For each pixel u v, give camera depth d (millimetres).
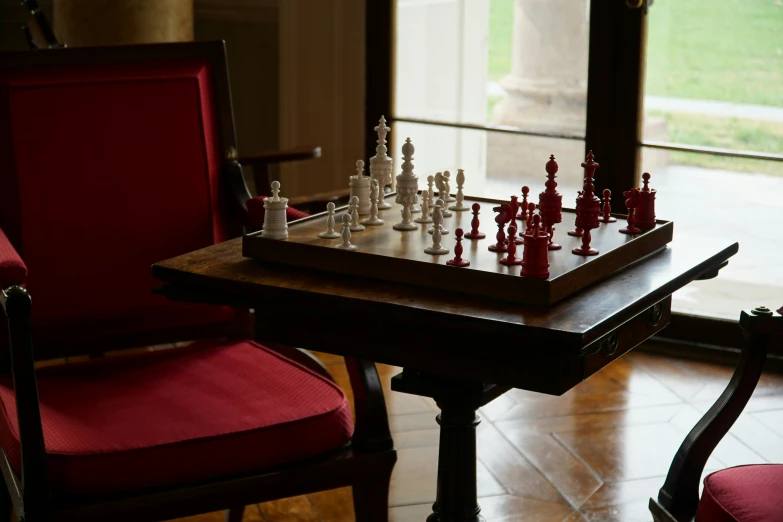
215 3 4621
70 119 2299
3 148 2244
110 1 4066
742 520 1587
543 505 2645
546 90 3781
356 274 1713
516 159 3912
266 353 2225
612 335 1582
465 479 1838
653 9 3559
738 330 3662
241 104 4711
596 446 2979
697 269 1818
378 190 2061
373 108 4242
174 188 2400
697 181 3635
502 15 3812
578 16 3660
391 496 2684
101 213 2324
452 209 2037
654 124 3650
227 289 1706
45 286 2279
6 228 2252
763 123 3473
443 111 4051
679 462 1786
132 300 2369
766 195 3525
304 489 1915
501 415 3188
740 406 1755
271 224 1811
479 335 1524
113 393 2023
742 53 3447
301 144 4449
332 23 4246
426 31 4020
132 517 1787
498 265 1623
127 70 2385
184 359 2197
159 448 1801
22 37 4914
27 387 1732
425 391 1782
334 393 2020
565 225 1916
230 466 1847
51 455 1760
